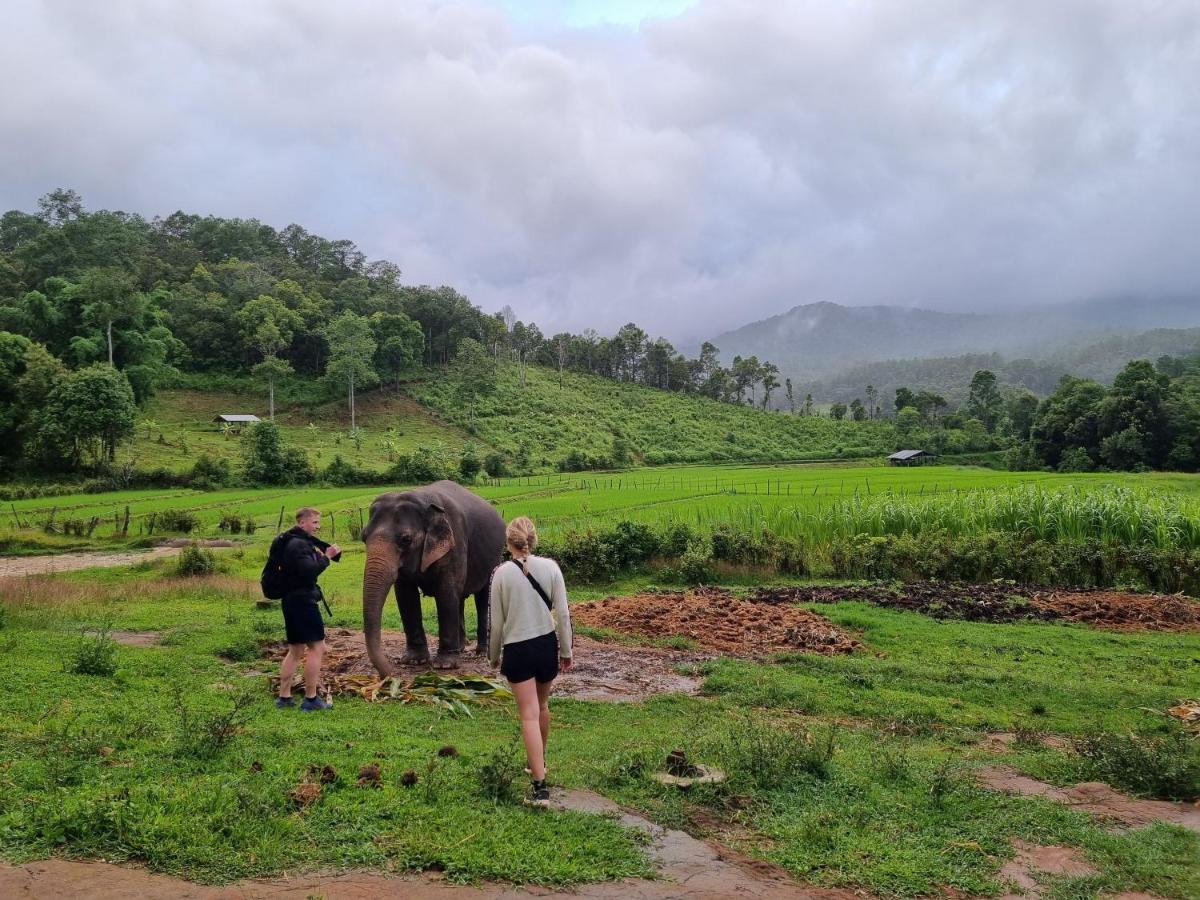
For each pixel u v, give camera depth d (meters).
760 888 4.77
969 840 5.69
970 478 61.06
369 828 4.94
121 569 22.22
